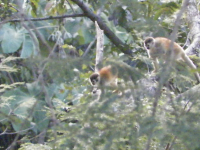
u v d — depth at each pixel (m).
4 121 10.78
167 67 4.51
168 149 5.92
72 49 14.05
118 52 15.56
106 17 17.09
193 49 11.58
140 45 14.29
